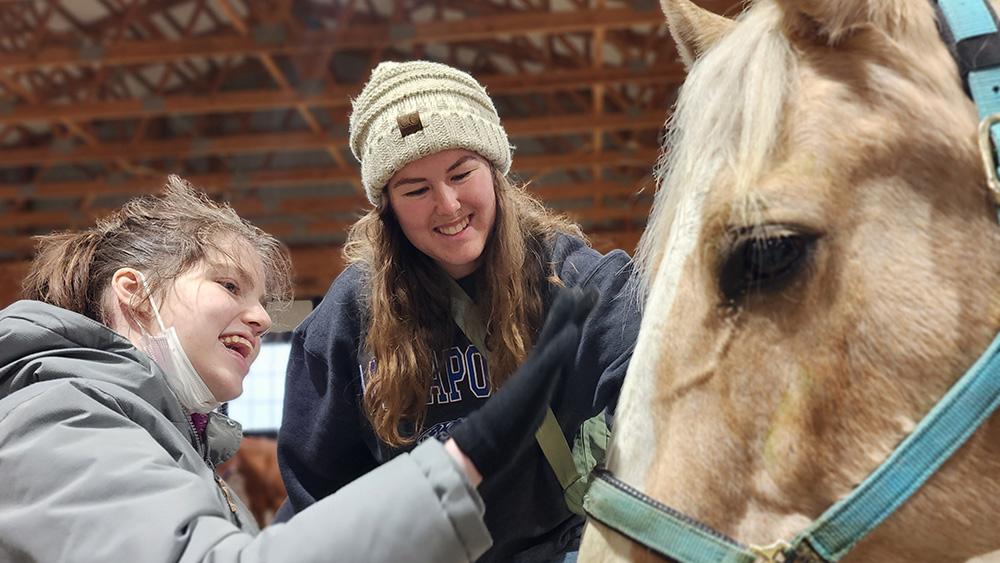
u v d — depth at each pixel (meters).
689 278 0.90
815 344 0.84
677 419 0.89
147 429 1.04
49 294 1.22
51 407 0.97
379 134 1.31
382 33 8.80
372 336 1.36
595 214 11.55
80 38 9.54
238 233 1.29
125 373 1.08
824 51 0.89
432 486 0.84
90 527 0.88
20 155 10.52
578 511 1.32
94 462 0.93
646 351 0.93
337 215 12.22
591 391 1.32
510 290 1.33
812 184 0.84
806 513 0.85
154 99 9.62
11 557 0.91
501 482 1.33
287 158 11.95
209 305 1.20
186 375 1.19
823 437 0.84
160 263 1.20
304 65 9.45
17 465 0.93
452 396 1.38
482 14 9.59
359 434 1.48
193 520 0.89
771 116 0.86
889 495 0.83
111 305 1.20
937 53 0.88
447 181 1.31
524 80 9.34
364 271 1.46
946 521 0.84
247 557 0.83
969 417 0.82
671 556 0.87
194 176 11.09
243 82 11.43
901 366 0.83
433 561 0.83
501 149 1.35
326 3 9.45
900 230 0.83
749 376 0.86
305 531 0.84
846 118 0.85
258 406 5.13
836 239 0.84
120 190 11.51
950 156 0.84
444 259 1.33
